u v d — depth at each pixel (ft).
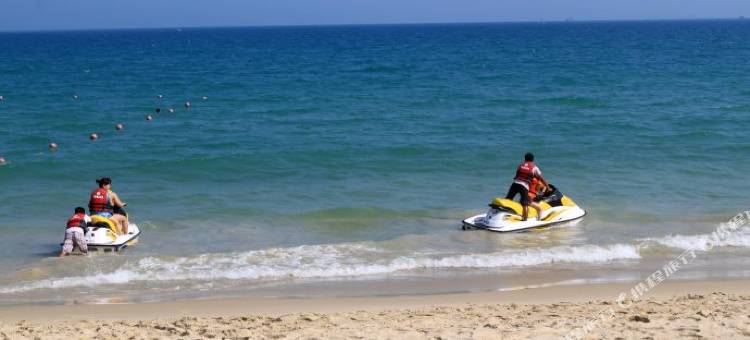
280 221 54.13
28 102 137.69
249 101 135.44
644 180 66.59
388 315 32.32
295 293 38.29
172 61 286.46
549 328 29.12
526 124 100.07
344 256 45.19
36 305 36.19
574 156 77.00
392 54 319.47
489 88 155.22
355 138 89.25
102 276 40.98
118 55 346.33
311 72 212.23
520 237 49.55
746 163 73.46
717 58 260.01
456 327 29.66
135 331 29.71
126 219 48.93
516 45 410.11
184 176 68.59
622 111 114.21
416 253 45.83
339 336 28.45
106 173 69.56
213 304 35.78
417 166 72.64
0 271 42.27
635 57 274.57
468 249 46.75
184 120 110.63
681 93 141.18
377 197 61.16
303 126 101.14
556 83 166.81
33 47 492.54
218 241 48.93
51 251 46.57
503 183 66.08
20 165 71.00
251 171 70.49
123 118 114.01
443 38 573.74
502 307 33.71
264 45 466.70
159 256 44.80
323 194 62.13
